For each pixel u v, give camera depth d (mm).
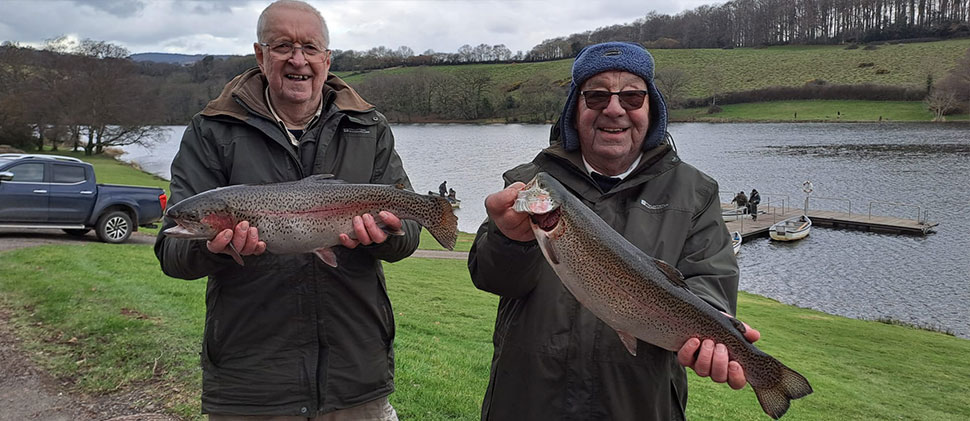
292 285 3217
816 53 156750
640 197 2902
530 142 96812
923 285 28031
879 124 114375
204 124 3373
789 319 17953
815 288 27812
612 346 2707
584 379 2703
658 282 2574
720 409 8047
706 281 2779
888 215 43875
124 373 6320
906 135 96125
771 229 37875
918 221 40469
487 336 10203
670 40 174000
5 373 6348
